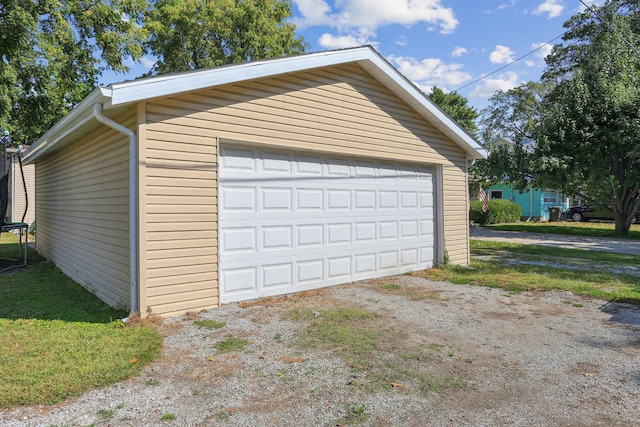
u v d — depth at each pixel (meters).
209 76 4.88
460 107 29.95
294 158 6.07
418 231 8.17
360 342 4.00
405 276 7.56
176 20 18.27
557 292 6.29
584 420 2.59
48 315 4.84
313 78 6.16
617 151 15.52
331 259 6.59
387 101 7.34
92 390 2.93
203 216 5.00
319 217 6.40
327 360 3.55
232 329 4.34
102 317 4.72
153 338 3.98
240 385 3.05
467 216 9.21
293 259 6.04
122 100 4.25
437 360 3.57
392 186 7.63
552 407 2.76
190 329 4.32
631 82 15.46
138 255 4.49
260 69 5.34
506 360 3.58
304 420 2.57
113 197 5.29
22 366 3.28
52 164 9.26
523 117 22.14
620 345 3.98
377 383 3.10
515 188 17.64
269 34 20.00
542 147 15.80
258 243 5.62
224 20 18.78
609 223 23.42
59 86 12.95
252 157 5.57
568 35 20.11
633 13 18.42
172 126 4.74
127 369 3.25
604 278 7.42
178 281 4.79
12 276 7.66
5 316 4.80
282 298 5.71
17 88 11.23
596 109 15.24
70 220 7.57
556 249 12.34
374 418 2.60
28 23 9.53
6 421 2.50
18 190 15.84
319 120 6.23
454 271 8.05
